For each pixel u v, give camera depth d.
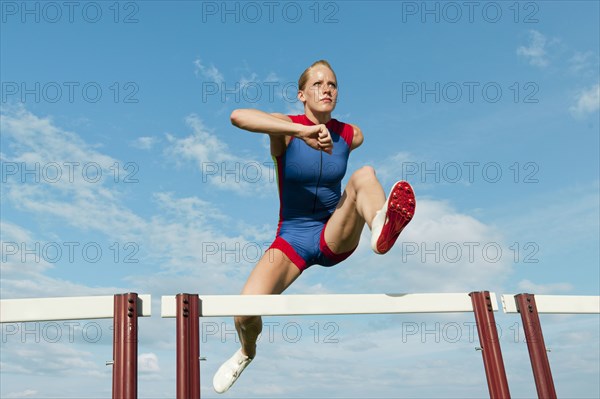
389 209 2.34
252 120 2.56
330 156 2.93
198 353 2.32
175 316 2.36
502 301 2.74
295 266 2.97
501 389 2.49
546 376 2.60
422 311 2.59
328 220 3.00
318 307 2.49
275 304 2.46
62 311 2.28
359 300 2.54
